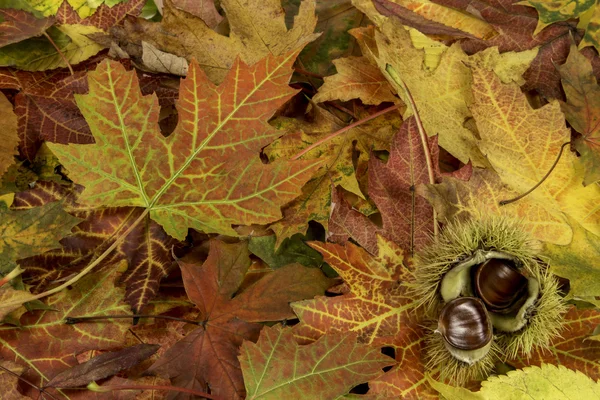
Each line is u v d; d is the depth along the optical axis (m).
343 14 0.94
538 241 0.85
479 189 0.87
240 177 0.85
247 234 0.88
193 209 0.85
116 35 0.90
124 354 0.82
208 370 0.83
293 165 0.85
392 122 0.92
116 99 0.84
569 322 0.85
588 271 0.85
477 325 0.83
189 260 0.88
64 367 0.83
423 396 0.84
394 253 0.86
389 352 0.87
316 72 0.93
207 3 0.92
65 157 0.84
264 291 0.85
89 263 0.86
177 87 0.91
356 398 0.82
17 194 0.86
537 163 0.87
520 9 0.92
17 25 0.90
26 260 0.85
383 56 0.89
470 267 0.84
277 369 0.82
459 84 0.89
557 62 0.91
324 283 0.86
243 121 0.85
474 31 0.92
